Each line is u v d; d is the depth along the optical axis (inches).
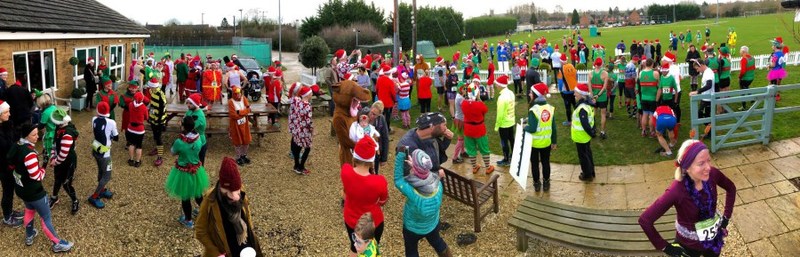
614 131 443.8
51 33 556.1
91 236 261.4
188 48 1982.0
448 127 528.7
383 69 520.7
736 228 248.4
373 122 313.6
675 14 3929.6
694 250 165.8
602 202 302.2
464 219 288.5
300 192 335.9
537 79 530.9
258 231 275.0
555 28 4352.9
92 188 324.5
